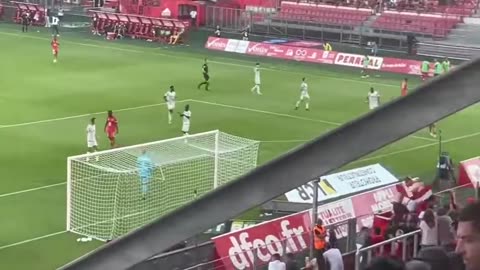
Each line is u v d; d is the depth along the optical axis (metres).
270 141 97.06
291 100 121.81
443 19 182.62
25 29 190.25
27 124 99.94
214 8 199.88
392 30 184.12
